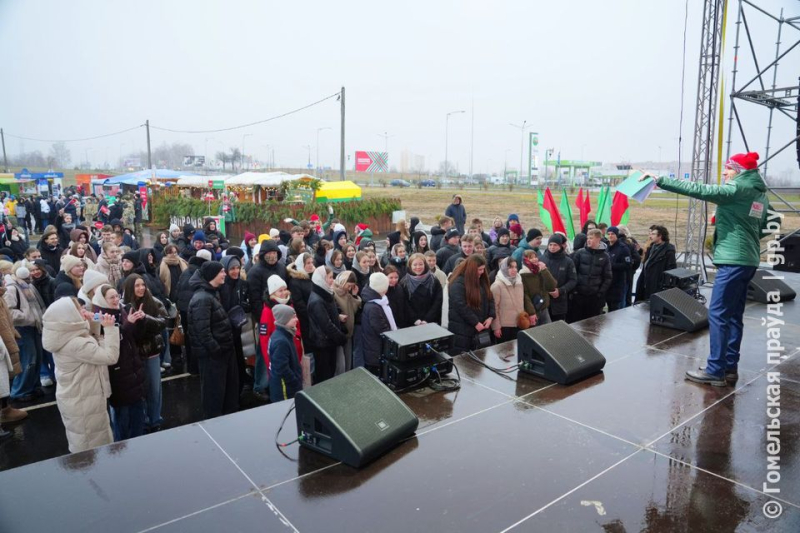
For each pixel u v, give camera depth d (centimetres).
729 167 412
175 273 769
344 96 2553
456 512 267
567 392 420
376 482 294
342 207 2375
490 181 10231
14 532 245
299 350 564
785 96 836
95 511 262
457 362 486
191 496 277
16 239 1224
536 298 645
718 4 952
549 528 256
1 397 542
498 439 344
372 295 552
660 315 596
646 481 298
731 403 402
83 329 420
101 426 429
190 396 656
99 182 3503
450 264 771
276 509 268
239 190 2725
